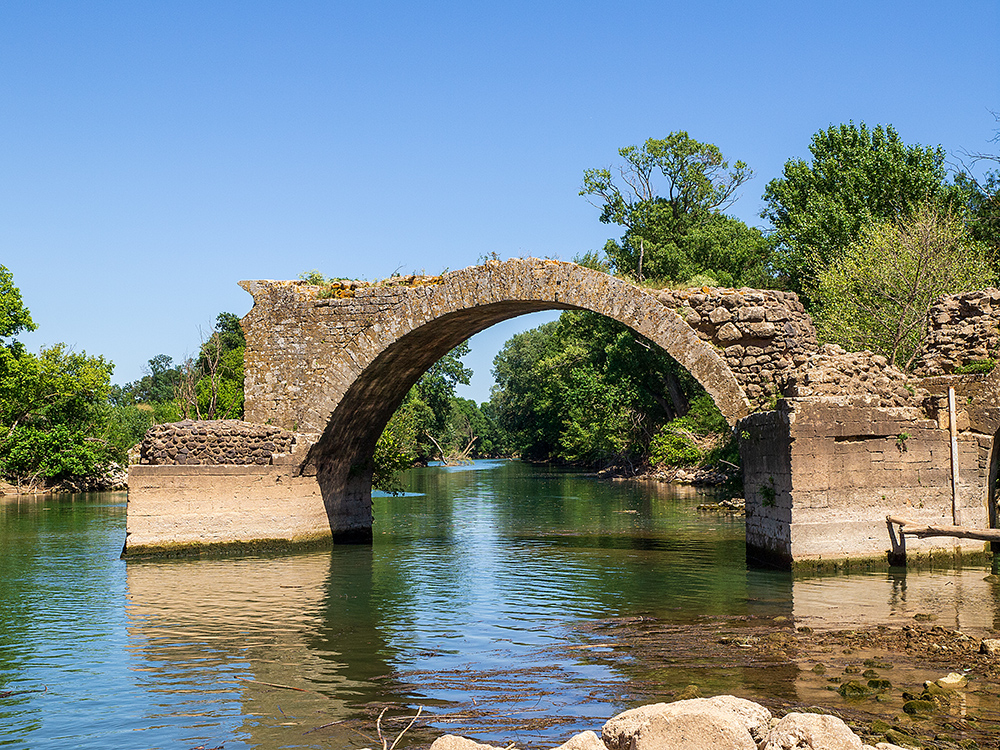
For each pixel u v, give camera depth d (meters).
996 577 15.34
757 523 17.44
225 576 17.44
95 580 17.08
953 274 26.98
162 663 11.02
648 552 20.12
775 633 11.58
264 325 21.48
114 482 51.94
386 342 20.36
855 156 38.78
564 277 18.92
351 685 9.91
